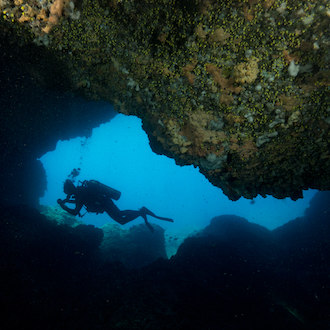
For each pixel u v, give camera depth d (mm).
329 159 2764
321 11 2180
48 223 7469
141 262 8805
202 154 3438
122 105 3918
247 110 2836
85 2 2896
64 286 5281
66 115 8836
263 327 4535
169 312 4000
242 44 2564
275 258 8055
